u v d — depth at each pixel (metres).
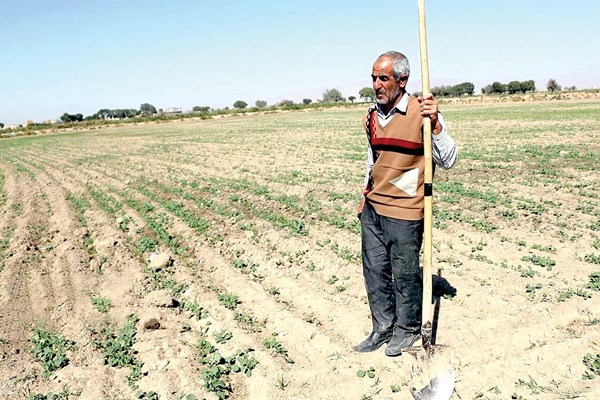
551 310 5.75
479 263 7.46
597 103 53.12
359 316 6.11
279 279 7.48
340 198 12.27
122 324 6.42
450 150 4.51
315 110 85.56
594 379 4.48
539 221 9.23
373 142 4.82
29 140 54.97
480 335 5.37
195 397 4.67
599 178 12.74
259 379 4.97
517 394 4.40
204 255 8.84
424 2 4.17
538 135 23.73
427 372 4.48
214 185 15.47
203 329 6.13
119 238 10.23
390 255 5.02
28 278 8.33
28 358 5.69
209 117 81.44
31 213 13.24
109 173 20.34
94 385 5.05
